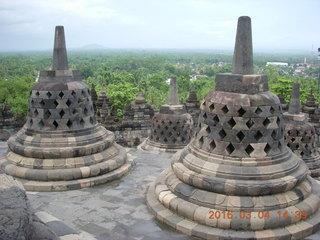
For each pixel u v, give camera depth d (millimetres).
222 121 7969
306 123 15969
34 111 11273
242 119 7801
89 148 11219
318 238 7266
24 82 52688
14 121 21594
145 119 24203
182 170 8406
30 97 11422
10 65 138000
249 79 7867
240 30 8031
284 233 7102
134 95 54000
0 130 21203
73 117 11305
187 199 8023
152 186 10172
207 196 7746
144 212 8891
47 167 10719
